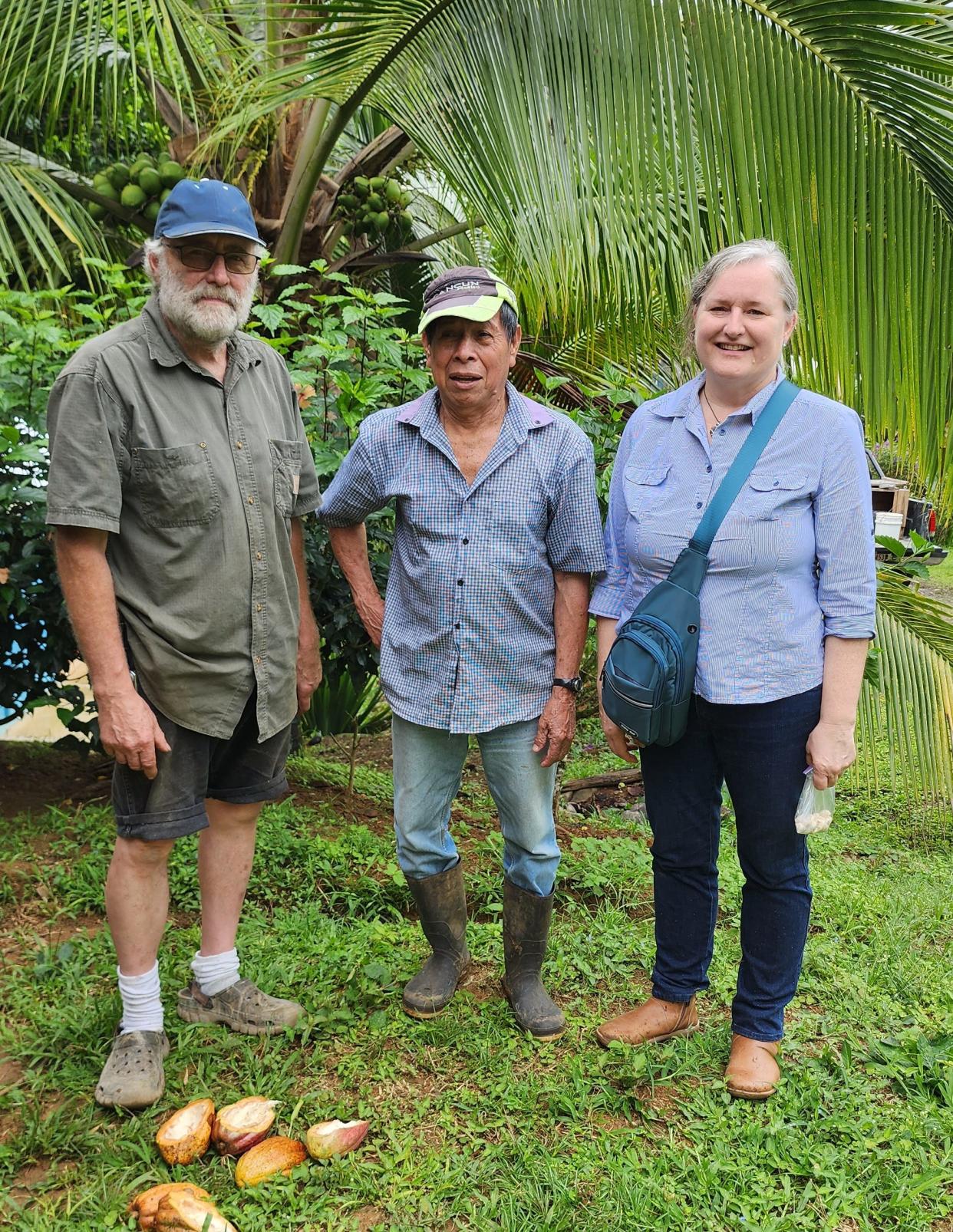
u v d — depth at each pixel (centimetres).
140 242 538
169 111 521
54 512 203
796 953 245
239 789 248
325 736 527
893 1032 278
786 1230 204
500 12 363
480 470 236
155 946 237
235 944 262
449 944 276
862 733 439
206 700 226
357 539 270
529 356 453
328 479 369
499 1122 230
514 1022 270
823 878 395
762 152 347
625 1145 227
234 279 214
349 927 319
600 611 251
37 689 367
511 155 368
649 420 243
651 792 254
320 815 408
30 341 358
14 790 405
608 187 357
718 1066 256
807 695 227
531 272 370
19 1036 249
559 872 362
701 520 226
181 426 216
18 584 346
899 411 361
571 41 357
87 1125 219
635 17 348
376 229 486
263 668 235
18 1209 197
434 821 264
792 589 225
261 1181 207
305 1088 239
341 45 379
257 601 230
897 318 352
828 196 345
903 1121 239
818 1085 246
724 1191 212
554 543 243
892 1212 210
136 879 228
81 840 356
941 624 414
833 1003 289
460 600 239
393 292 596
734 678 226
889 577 423
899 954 326
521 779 252
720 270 221
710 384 230
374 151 484
